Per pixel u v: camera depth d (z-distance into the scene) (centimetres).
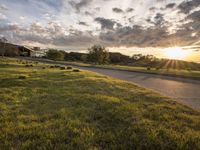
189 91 1218
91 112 562
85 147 346
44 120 492
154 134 399
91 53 6519
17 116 518
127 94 881
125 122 480
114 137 389
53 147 348
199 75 2480
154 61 7306
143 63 7306
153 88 1323
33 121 485
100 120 496
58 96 786
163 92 1149
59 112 556
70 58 9831
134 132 412
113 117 517
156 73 2908
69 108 604
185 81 1905
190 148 349
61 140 376
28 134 399
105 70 3644
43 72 1920
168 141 373
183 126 465
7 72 1773
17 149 339
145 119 502
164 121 496
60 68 2694
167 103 727
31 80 1270
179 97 981
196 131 434
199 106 767
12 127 439
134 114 542
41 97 767
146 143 362
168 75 2594
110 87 1084
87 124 463
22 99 728
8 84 1098
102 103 667
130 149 346
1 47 6538
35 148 345
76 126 450
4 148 343
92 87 1050
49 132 411
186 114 577
